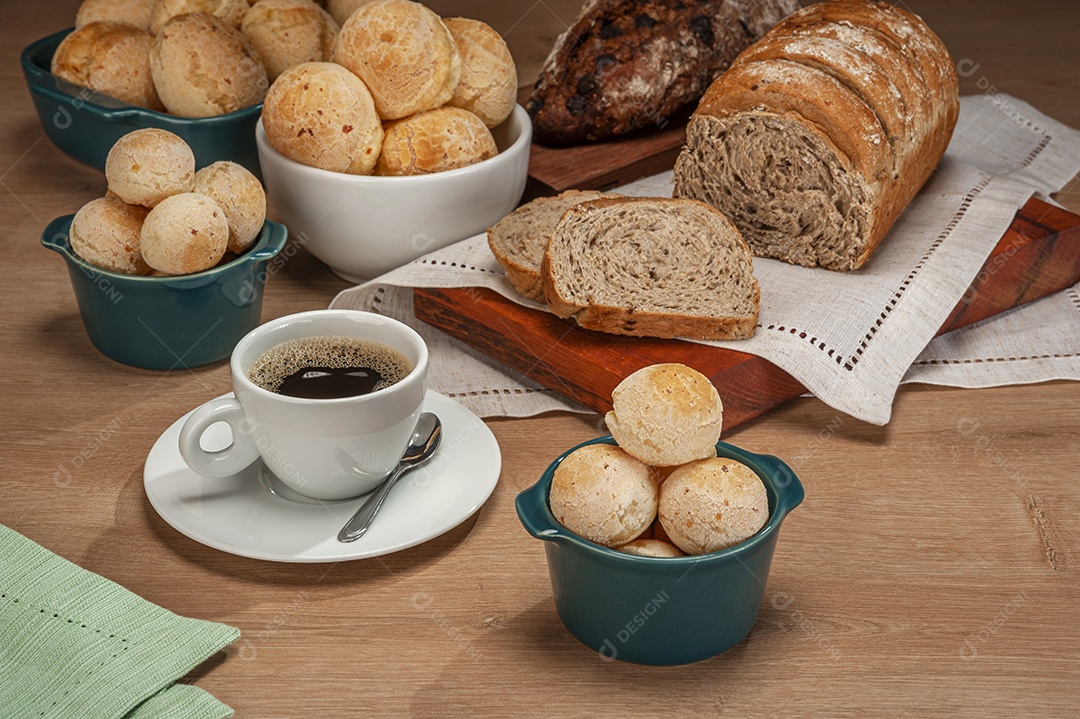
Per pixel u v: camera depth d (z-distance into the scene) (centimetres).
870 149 122
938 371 120
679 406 99
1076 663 102
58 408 117
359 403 104
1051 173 140
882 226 125
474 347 122
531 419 117
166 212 115
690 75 138
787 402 119
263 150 124
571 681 101
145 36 134
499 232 124
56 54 134
